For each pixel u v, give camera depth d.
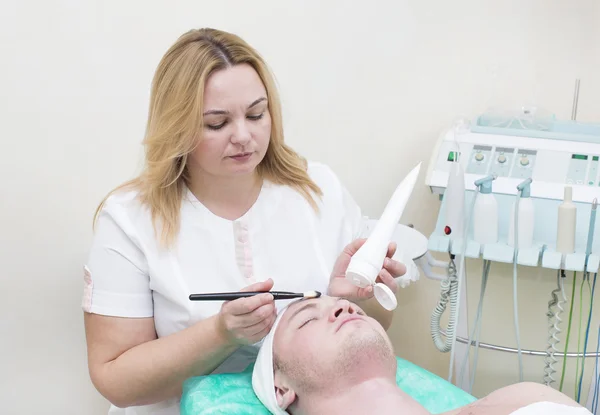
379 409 1.24
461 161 1.75
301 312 1.32
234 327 1.26
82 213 1.93
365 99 2.02
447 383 1.47
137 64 1.87
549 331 1.73
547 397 1.19
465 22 1.94
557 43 1.92
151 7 1.84
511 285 1.82
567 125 1.81
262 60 1.42
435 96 2.01
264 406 1.32
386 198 2.12
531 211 1.57
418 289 2.12
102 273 1.44
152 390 1.40
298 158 1.63
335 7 1.94
